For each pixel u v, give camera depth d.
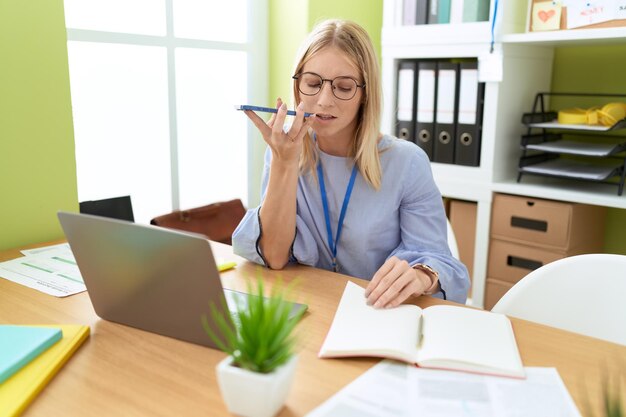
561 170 1.97
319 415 0.68
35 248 1.40
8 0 1.30
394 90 2.26
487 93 2.00
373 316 0.95
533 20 1.97
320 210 1.36
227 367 0.67
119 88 1.87
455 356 0.81
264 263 1.26
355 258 1.35
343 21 1.27
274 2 2.28
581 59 2.21
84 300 1.05
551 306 1.13
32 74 1.38
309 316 0.98
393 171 1.33
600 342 0.89
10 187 1.38
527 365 0.82
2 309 1.00
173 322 0.88
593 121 1.92
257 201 2.42
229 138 2.27
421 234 1.31
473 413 0.69
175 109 2.04
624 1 1.76
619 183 1.88
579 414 0.69
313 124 1.25
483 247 2.10
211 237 2.00
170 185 2.08
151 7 1.90
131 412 0.69
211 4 2.10
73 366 0.81
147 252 0.82
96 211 1.69
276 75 2.34
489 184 2.04
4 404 0.69
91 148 1.83
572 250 1.95
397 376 0.78
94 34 1.75
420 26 2.13
